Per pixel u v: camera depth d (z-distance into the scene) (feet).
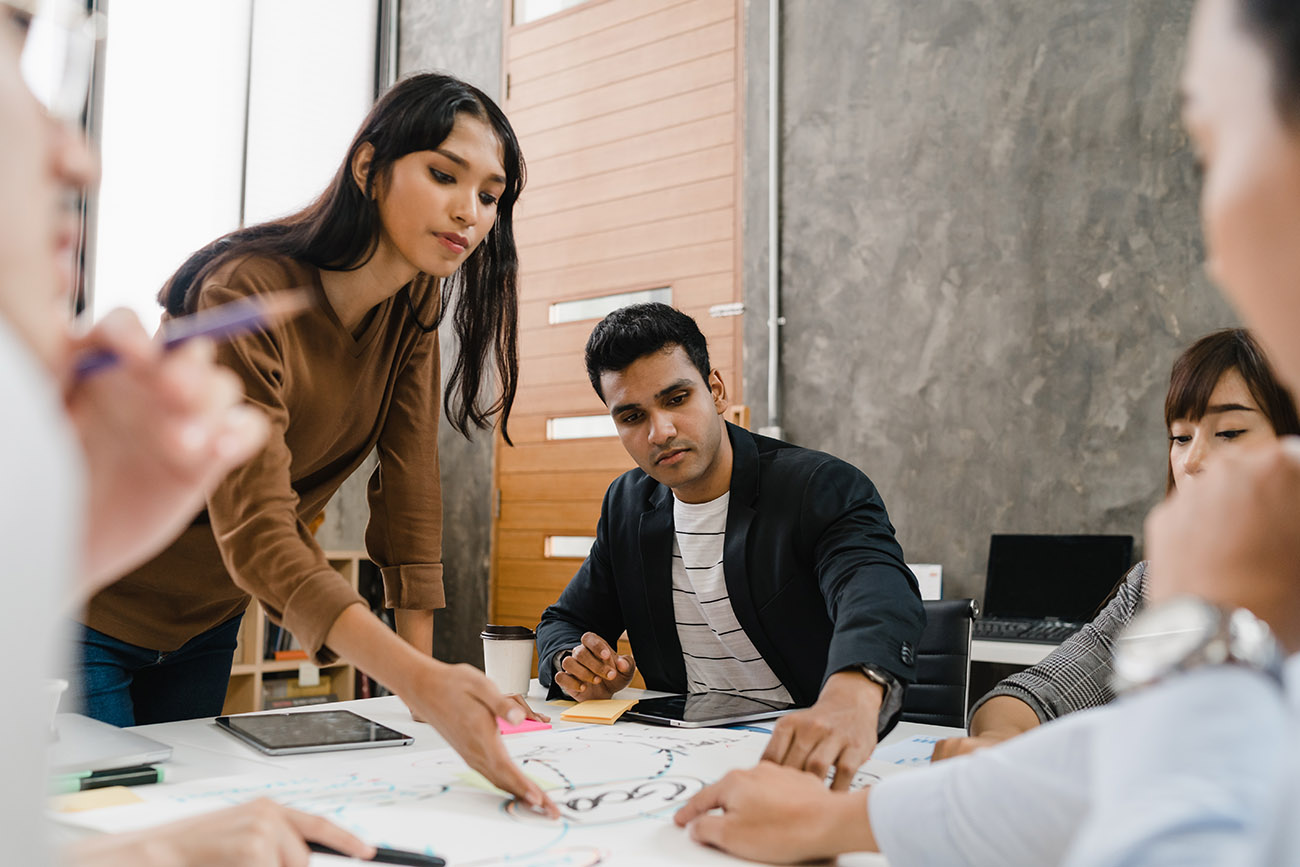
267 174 15.31
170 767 3.10
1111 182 10.72
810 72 12.80
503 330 5.34
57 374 0.95
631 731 3.86
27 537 0.76
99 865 1.69
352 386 4.60
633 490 5.80
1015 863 1.62
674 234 13.76
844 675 3.45
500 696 2.67
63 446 0.81
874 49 12.35
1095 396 10.61
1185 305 10.19
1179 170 10.34
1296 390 1.01
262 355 3.80
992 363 11.24
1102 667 3.92
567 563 14.47
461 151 4.26
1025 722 3.62
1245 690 0.99
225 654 5.14
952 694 5.83
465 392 5.35
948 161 11.73
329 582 3.12
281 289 4.11
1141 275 10.46
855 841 1.99
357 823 2.44
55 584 0.79
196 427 1.03
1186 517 1.19
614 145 14.48
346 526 15.89
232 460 1.08
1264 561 1.11
